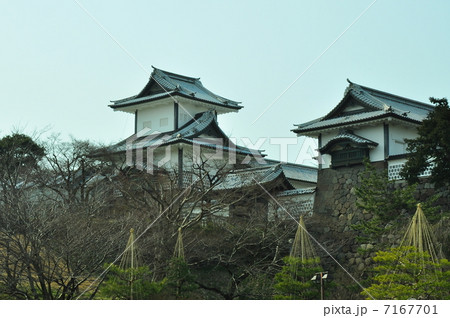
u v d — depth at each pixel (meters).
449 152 39.62
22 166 50.66
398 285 30.31
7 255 33.81
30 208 35.56
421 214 31.81
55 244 34.69
